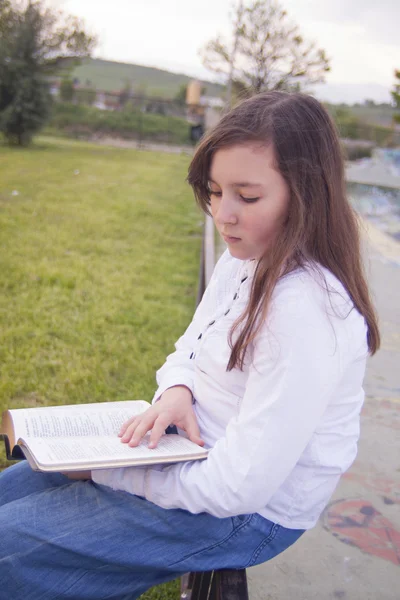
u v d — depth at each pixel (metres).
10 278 5.55
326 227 1.28
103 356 4.11
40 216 8.45
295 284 1.21
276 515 1.34
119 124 24.62
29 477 1.60
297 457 1.20
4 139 18.78
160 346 4.43
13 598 1.31
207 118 22.70
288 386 1.17
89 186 11.54
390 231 8.34
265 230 1.26
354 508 2.47
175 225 9.02
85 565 1.31
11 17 17.58
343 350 1.22
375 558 2.20
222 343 1.39
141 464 1.25
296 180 1.22
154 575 1.37
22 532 1.30
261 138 1.20
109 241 7.50
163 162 17.48
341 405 1.32
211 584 1.52
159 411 1.44
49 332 4.43
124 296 5.41
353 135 15.56
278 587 2.03
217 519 1.31
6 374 3.67
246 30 19.75
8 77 17.48
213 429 1.42
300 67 19.77
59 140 21.55
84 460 1.22
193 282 6.21
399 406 3.41
